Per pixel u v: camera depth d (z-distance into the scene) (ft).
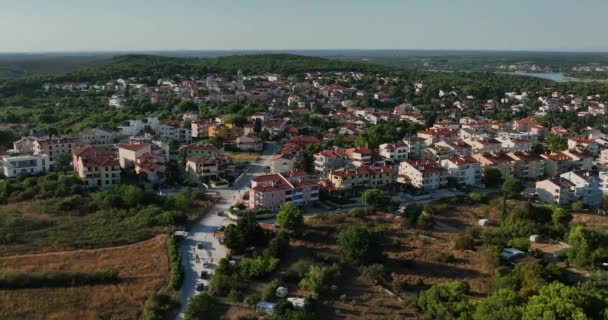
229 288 381.19
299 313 331.36
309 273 399.85
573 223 553.64
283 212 485.56
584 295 336.29
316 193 591.78
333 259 437.17
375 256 435.12
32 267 409.28
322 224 522.06
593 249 440.86
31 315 349.41
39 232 469.16
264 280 402.52
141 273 408.26
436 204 598.34
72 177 608.60
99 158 634.84
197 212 547.90
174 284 387.14
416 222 533.14
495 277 401.08
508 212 566.77
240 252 449.89
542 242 499.10
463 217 572.51
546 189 635.66
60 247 444.55
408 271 426.92
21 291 374.22
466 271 429.79
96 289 382.63
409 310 363.15
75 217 510.17
